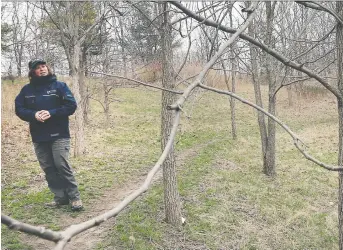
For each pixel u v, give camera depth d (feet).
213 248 17.75
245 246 18.49
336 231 21.48
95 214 18.45
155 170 3.38
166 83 17.63
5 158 27.68
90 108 58.18
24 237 15.84
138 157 32.73
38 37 31.07
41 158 17.76
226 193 25.32
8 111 43.27
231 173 30.42
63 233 2.53
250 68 31.45
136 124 51.70
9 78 56.85
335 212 24.14
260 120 31.83
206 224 19.94
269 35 27.02
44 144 17.48
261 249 18.57
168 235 18.10
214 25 6.53
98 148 35.22
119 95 74.69
